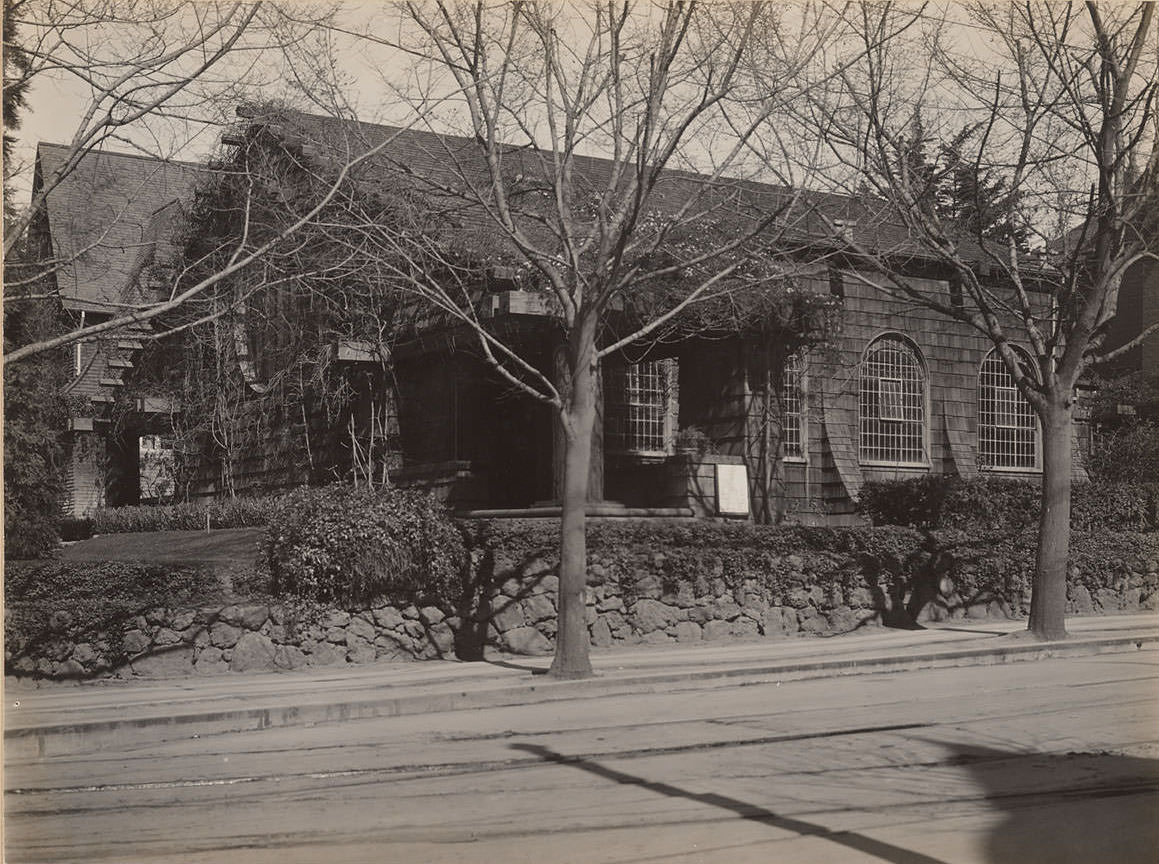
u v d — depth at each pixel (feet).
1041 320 61.52
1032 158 61.16
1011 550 69.82
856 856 21.44
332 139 58.59
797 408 86.53
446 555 52.70
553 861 21.43
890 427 91.25
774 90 51.29
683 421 82.58
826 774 29.09
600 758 31.73
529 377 77.46
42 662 44.70
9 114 43.34
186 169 57.11
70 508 104.12
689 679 46.98
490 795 27.30
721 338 75.56
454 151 57.67
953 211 65.62
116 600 47.44
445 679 45.88
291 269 54.85
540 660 52.34
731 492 72.64
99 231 49.01
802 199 59.98
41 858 22.52
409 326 75.46
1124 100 54.08
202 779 29.99
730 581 59.36
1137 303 105.60
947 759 30.86
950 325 93.81
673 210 65.51
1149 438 91.40
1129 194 55.11
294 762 32.12
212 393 93.86
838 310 81.76
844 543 63.31
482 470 77.66
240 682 45.57
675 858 21.47
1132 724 36.11
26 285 47.03
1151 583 75.51
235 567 52.80
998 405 96.43
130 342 85.97
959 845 22.20
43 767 32.17
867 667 50.90
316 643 50.11
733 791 27.25
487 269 63.46
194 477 104.47
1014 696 42.32
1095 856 21.43
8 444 51.62
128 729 36.65
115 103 40.57
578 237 59.82
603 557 56.29
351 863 21.65
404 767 31.04
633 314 67.31
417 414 81.46
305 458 89.56
